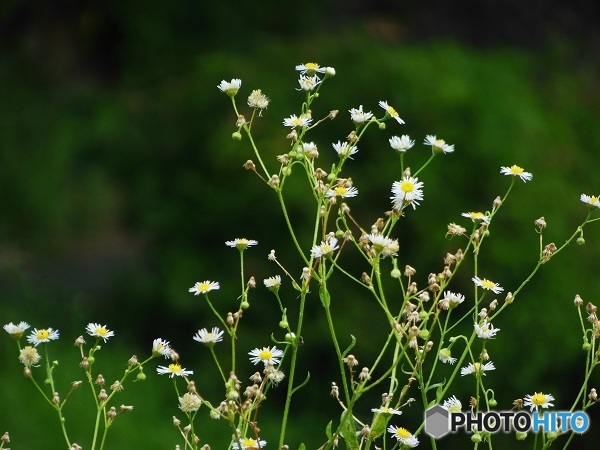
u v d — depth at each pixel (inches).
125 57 385.4
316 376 273.6
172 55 375.9
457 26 431.8
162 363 300.0
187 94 319.0
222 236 301.1
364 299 271.0
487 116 288.7
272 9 391.9
